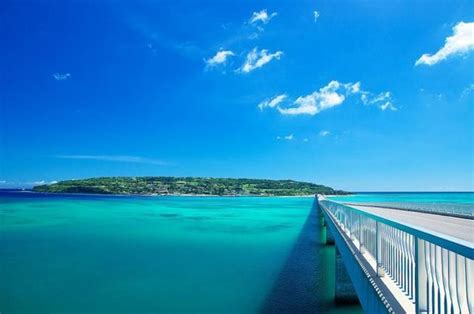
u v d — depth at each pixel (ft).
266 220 182.70
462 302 11.59
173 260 76.28
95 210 262.26
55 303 48.65
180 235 120.78
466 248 8.82
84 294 52.42
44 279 61.05
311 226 151.23
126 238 113.50
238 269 67.36
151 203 380.99
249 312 44.80
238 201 466.70
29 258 79.92
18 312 45.37
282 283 57.67
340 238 39.09
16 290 54.39
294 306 47.32
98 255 82.89
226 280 59.26
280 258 78.33
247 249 90.38
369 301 19.38
